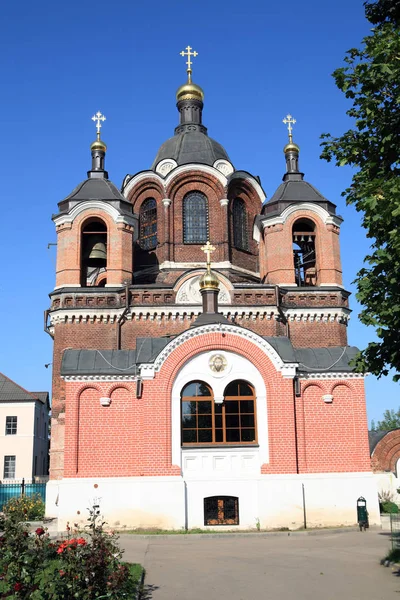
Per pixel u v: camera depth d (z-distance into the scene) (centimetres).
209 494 2980
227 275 4244
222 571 1956
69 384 3114
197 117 4975
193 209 4444
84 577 1421
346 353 3369
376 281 1811
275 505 2978
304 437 3144
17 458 6612
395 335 1797
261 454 3061
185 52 5072
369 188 1678
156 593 1669
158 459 2983
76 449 3048
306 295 4047
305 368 3247
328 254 4153
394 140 1798
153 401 3042
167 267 4272
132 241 4141
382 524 3195
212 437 3064
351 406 3225
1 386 6856
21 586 1346
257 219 4331
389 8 1998
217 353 3136
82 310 3834
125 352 3294
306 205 4194
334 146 1908
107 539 1803
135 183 4534
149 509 2925
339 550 2353
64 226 4028
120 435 3078
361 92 1823
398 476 4369
